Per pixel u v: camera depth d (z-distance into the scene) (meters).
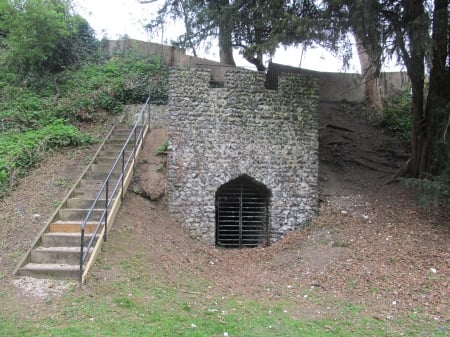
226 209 12.14
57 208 9.13
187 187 11.12
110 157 11.38
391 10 10.46
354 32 10.52
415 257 9.09
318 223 11.33
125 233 9.08
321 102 18.17
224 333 5.92
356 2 9.61
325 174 13.50
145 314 6.38
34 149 11.48
